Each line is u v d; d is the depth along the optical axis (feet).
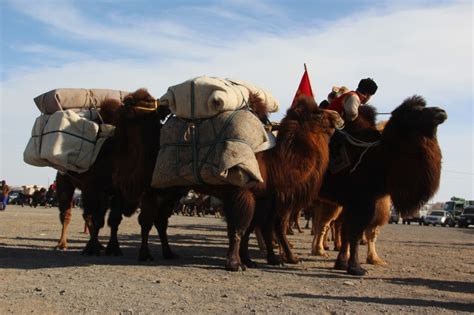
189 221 122.62
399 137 32.86
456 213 228.84
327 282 29.78
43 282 27.37
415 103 32.73
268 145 32.22
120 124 35.40
